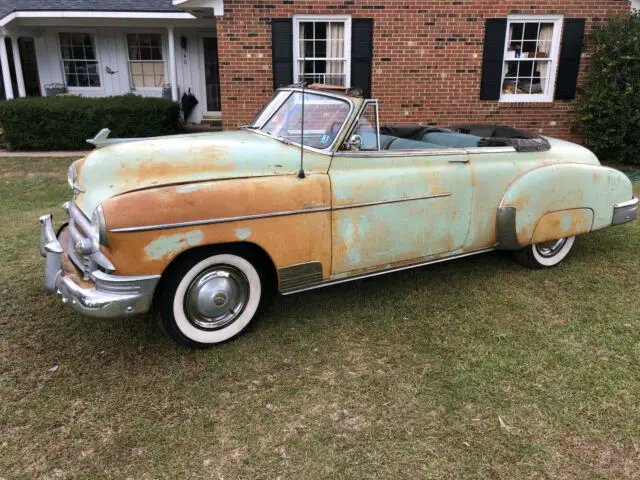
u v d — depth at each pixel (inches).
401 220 148.5
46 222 141.8
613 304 159.2
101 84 560.7
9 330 140.2
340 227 138.7
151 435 102.0
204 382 119.0
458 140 179.6
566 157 181.8
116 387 116.5
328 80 388.8
